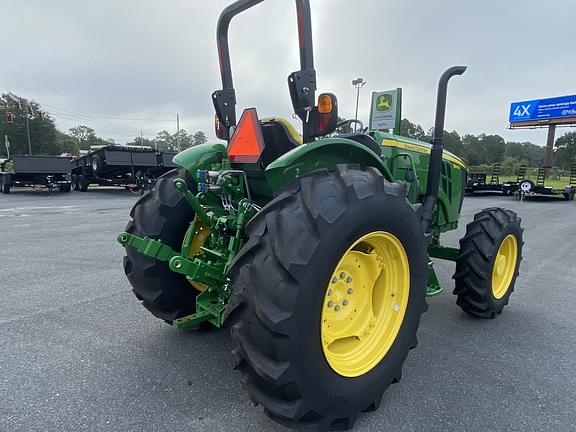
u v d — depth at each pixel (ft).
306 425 5.88
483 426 6.54
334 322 6.59
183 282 8.98
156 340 9.39
